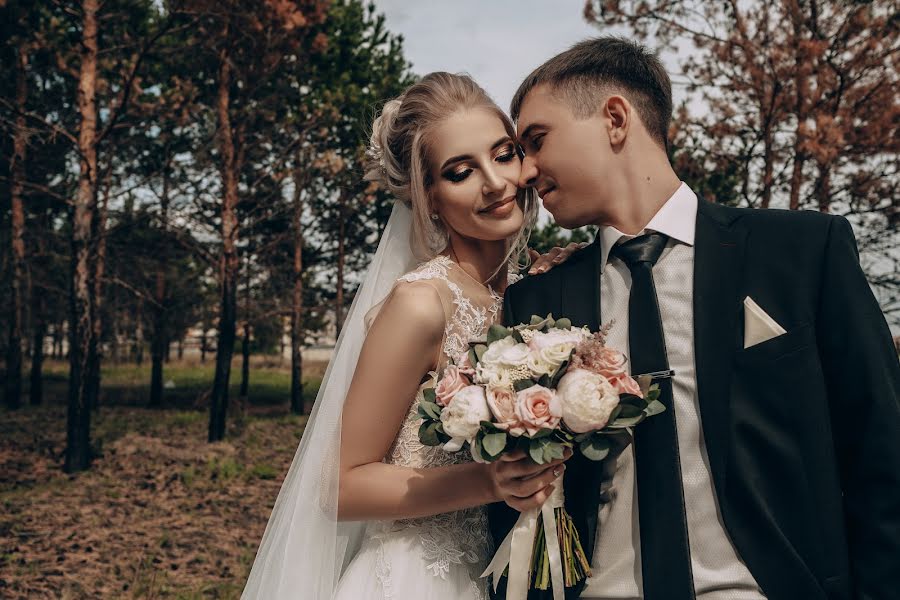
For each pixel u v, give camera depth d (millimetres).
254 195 14125
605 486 1868
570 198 1959
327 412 2178
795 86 8742
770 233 1807
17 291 16219
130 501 8672
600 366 1689
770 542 1635
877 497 1583
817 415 1667
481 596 2166
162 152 14453
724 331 1758
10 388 17406
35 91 13773
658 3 9227
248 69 12227
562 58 1978
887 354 1643
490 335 1861
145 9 12250
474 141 2154
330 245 17734
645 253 1855
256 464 11180
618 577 1818
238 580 6004
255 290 16328
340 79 16438
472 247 2359
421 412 1842
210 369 33531
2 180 9977
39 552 6594
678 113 9625
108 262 14156
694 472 1749
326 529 2111
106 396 21625
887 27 8375
